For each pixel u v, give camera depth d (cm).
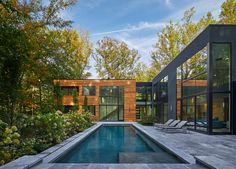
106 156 848
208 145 916
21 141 782
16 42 831
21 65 926
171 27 3400
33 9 1426
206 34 1379
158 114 2784
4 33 776
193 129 1567
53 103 1659
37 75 1473
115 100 3017
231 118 1305
